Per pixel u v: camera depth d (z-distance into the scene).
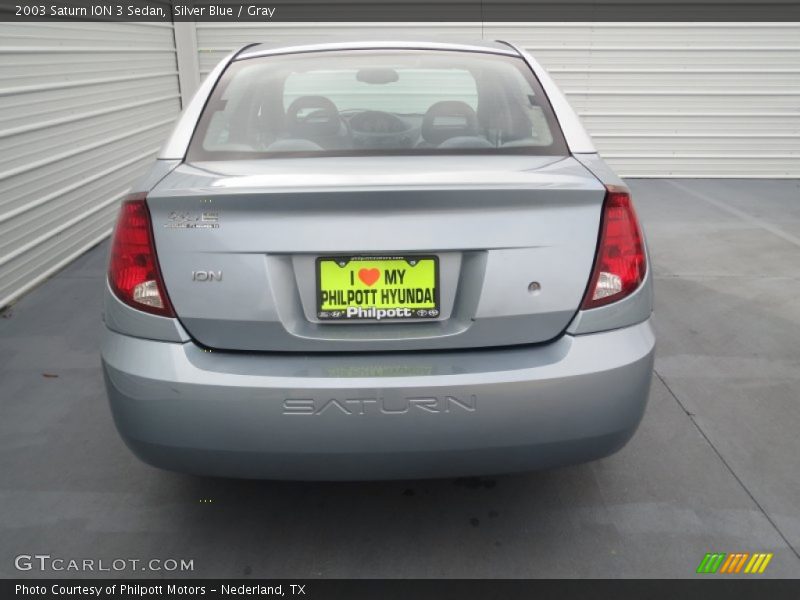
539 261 1.69
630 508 2.17
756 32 7.17
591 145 2.13
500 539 2.04
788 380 3.02
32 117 4.14
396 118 2.34
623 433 1.78
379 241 1.65
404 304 1.70
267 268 1.66
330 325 1.70
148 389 1.69
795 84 7.32
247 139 2.14
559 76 7.37
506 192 1.65
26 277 4.11
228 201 1.64
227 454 1.70
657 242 5.15
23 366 3.16
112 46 5.43
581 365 1.69
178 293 1.70
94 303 3.96
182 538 2.05
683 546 2.00
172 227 1.69
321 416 1.65
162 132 6.73
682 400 2.85
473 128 2.21
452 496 2.24
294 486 2.29
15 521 2.12
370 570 1.92
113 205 5.52
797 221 5.76
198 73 7.30
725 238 5.25
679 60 7.29
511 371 1.67
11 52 3.88
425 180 1.71
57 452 2.48
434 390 1.64
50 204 4.39
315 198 1.62
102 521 2.12
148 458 1.78
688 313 3.78
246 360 1.70
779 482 2.30
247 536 2.06
